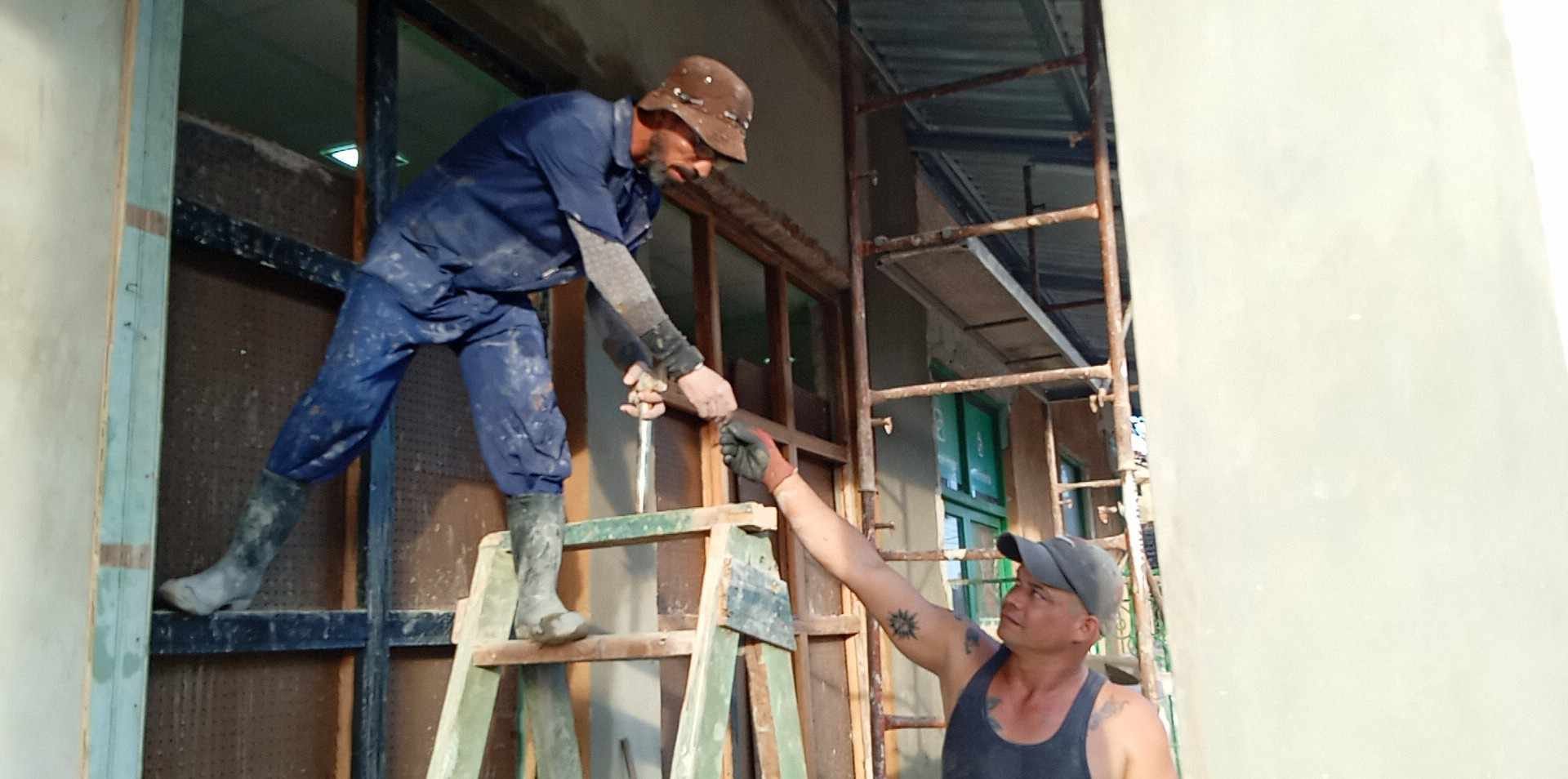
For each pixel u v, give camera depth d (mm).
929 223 6523
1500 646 699
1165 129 934
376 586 2447
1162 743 1747
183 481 2121
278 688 2264
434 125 4090
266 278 2348
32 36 1703
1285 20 853
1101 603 1780
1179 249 915
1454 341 729
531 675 2166
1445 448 734
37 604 1624
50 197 1703
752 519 1976
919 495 5637
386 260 2059
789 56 4668
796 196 4586
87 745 1668
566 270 2174
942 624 2029
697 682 1785
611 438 3281
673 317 6418
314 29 3607
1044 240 7742
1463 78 729
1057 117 5984
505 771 2850
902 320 5707
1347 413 795
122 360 1772
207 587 1924
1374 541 774
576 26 3283
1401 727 753
